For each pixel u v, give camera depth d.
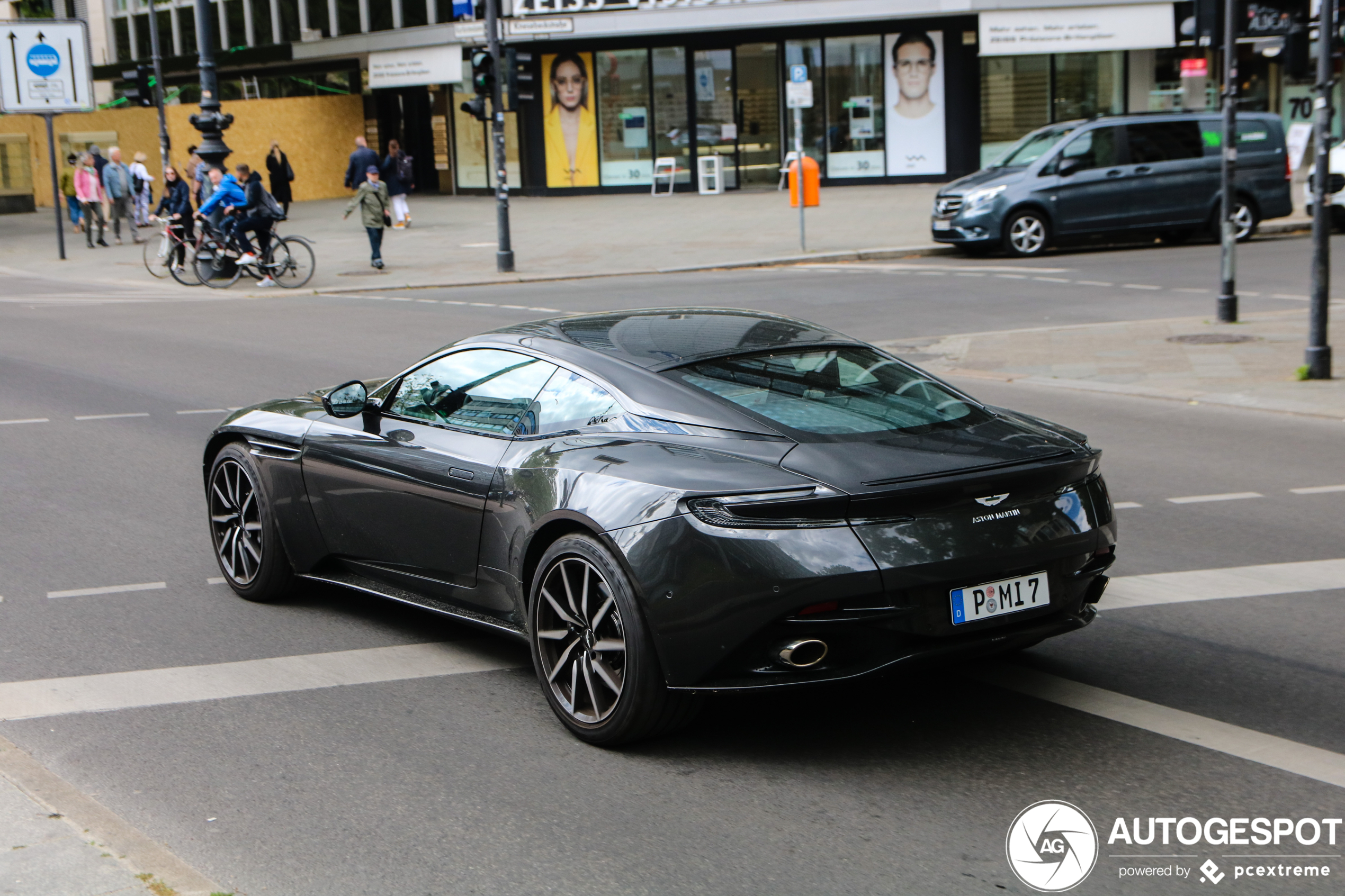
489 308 18.23
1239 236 23.45
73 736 4.71
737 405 4.63
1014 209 22.45
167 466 9.36
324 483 5.87
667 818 3.99
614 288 20.25
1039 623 4.46
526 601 4.88
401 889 3.58
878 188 35.25
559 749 4.55
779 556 4.09
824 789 4.18
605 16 35.00
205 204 22.25
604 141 36.91
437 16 37.06
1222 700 4.87
